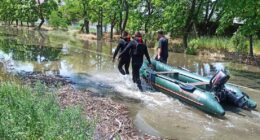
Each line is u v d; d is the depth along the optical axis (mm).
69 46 24266
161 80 10102
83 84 10898
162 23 27656
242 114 8438
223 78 8711
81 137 4723
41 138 4844
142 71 11383
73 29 51000
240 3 17328
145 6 29312
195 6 26781
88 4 40188
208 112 8383
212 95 8500
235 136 6949
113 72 13211
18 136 4574
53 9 50719
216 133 7086
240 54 19781
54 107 5938
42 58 16766
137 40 10414
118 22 36844
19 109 5598
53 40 29766
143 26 31297
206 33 28859
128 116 7883
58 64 14961
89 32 43406
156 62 11758
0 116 5039
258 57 18688
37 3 50562
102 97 9336
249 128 7449
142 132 6914
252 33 17531
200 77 10000
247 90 11117
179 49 24141
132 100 9289
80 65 14891
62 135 4762
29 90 7102
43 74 12195
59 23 50438
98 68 14148
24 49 20812
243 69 15875
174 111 8453
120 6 31344
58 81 10992
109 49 22953
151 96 9750
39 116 5387
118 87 10695
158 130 7117
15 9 59156
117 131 6660
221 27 21125
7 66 13602
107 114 7750
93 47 24234
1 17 68000
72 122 5195
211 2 28438
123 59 11203
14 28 51875
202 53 21703
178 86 9367
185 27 25094
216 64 17547
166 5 26703
